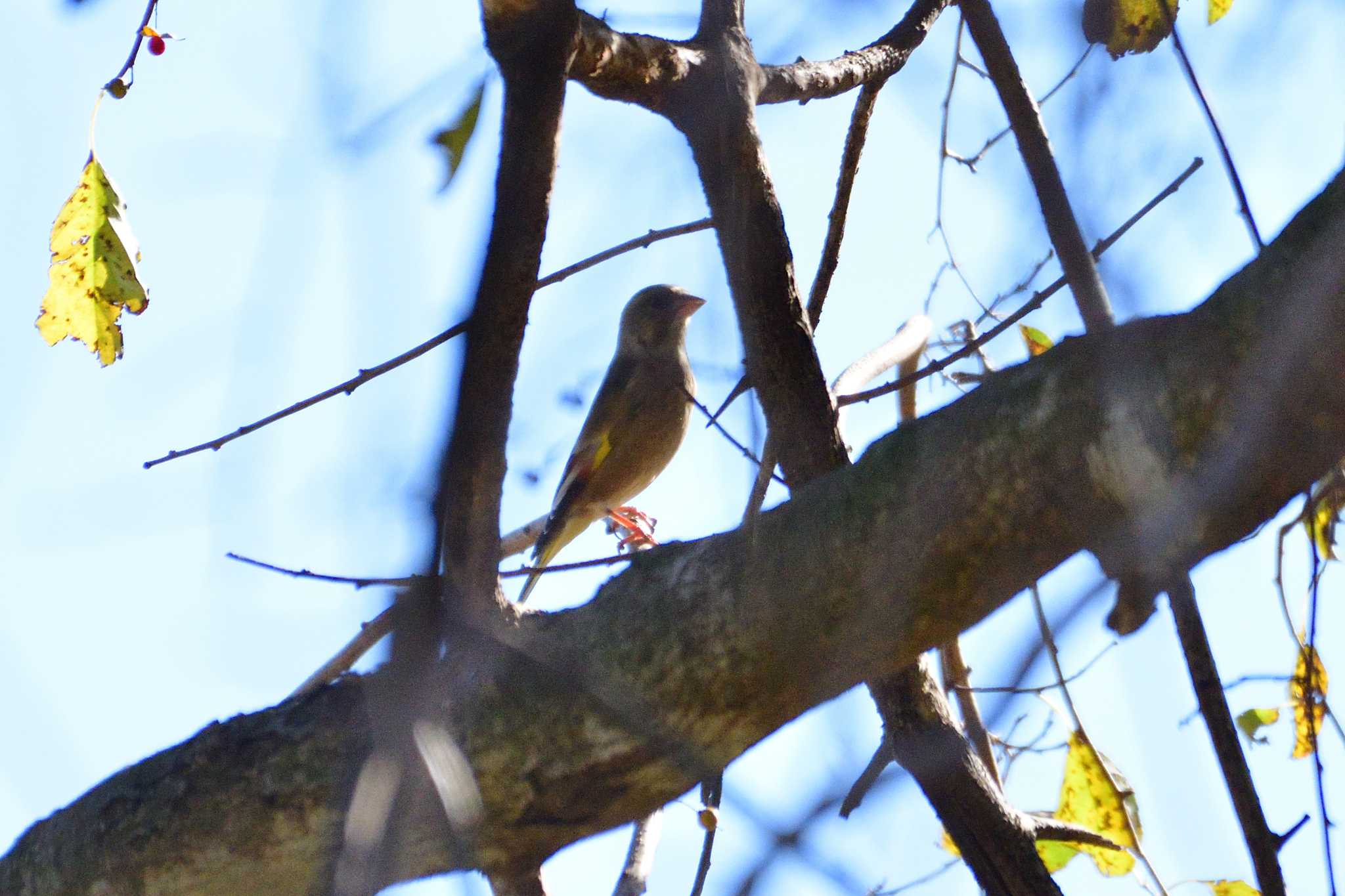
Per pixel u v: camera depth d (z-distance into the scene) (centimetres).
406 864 468
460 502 484
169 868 523
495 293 440
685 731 488
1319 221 408
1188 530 418
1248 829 494
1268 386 400
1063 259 445
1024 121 473
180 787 530
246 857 517
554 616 514
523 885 521
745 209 579
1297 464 407
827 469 621
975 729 743
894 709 621
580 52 570
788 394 614
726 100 597
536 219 454
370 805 307
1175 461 416
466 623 500
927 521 448
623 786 495
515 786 496
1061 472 431
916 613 455
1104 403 426
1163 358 421
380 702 315
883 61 691
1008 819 618
